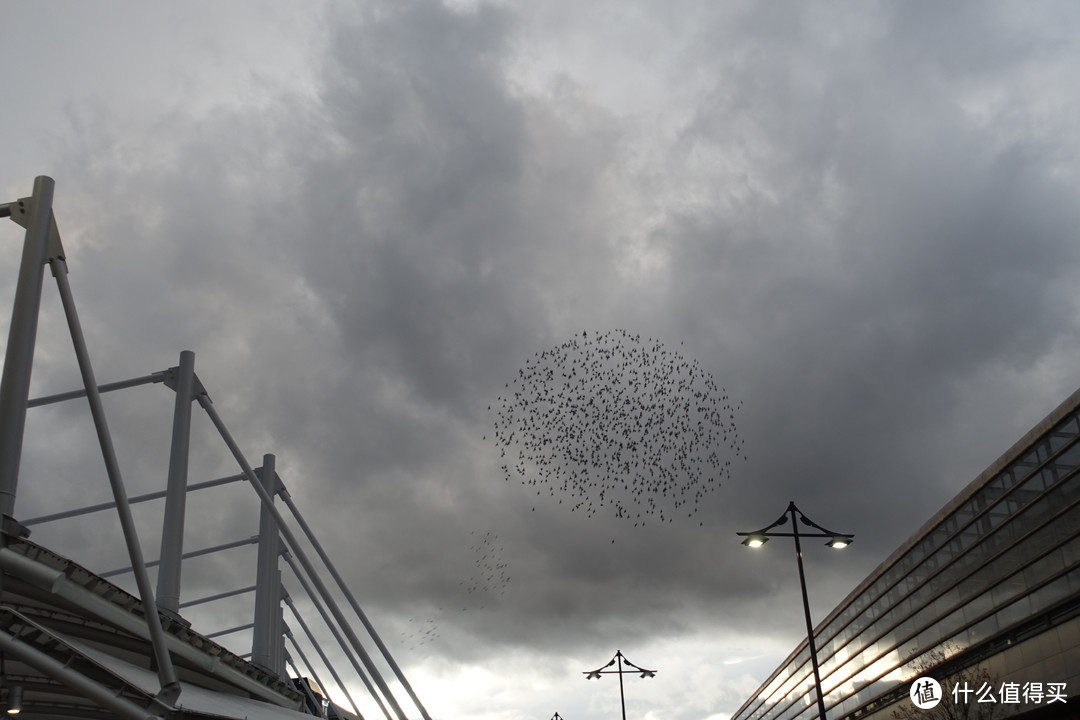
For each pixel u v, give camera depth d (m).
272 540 67.00
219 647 42.72
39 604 32.31
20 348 28.17
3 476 26.88
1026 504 49.59
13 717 32.06
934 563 61.91
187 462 44.12
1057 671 46.75
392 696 50.91
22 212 30.41
